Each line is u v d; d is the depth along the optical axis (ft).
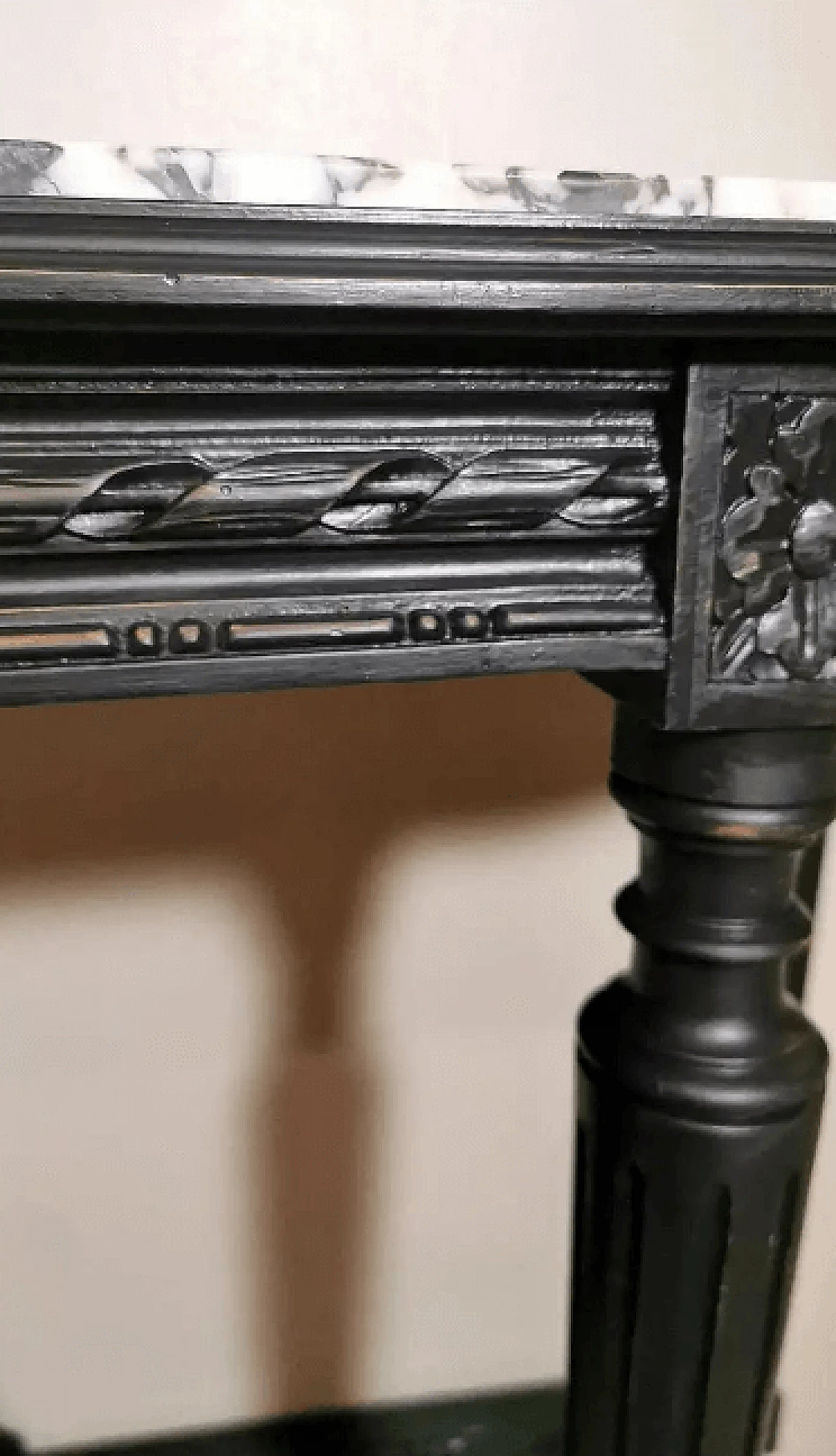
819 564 1.82
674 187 2.28
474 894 2.60
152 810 2.47
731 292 1.69
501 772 2.55
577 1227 2.05
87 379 1.68
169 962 2.54
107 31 2.19
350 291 1.64
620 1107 1.94
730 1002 1.93
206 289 1.62
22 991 2.50
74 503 1.71
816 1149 1.98
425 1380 2.86
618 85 2.31
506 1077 2.69
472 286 1.65
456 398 1.75
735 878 1.90
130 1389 2.70
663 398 1.78
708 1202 1.93
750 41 2.33
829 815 1.90
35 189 2.10
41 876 2.46
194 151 2.13
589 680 1.93
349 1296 2.76
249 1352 2.75
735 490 1.79
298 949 2.57
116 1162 2.60
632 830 2.61
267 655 1.77
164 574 1.75
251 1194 2.66
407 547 1.78
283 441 1.73
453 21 2.26
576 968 2.66
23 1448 2.68
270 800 2.50
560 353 1.74
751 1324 1.99
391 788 2.52
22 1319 2.63
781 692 1.84
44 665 1.73
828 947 2.61
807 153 2.38
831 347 1.76
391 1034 2.63
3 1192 2.57
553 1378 2.92
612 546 1.82
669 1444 2.04
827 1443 2.93
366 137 2.28
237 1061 2.60
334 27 2.24
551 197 2.25
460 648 1.80
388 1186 2.70
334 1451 2.73
